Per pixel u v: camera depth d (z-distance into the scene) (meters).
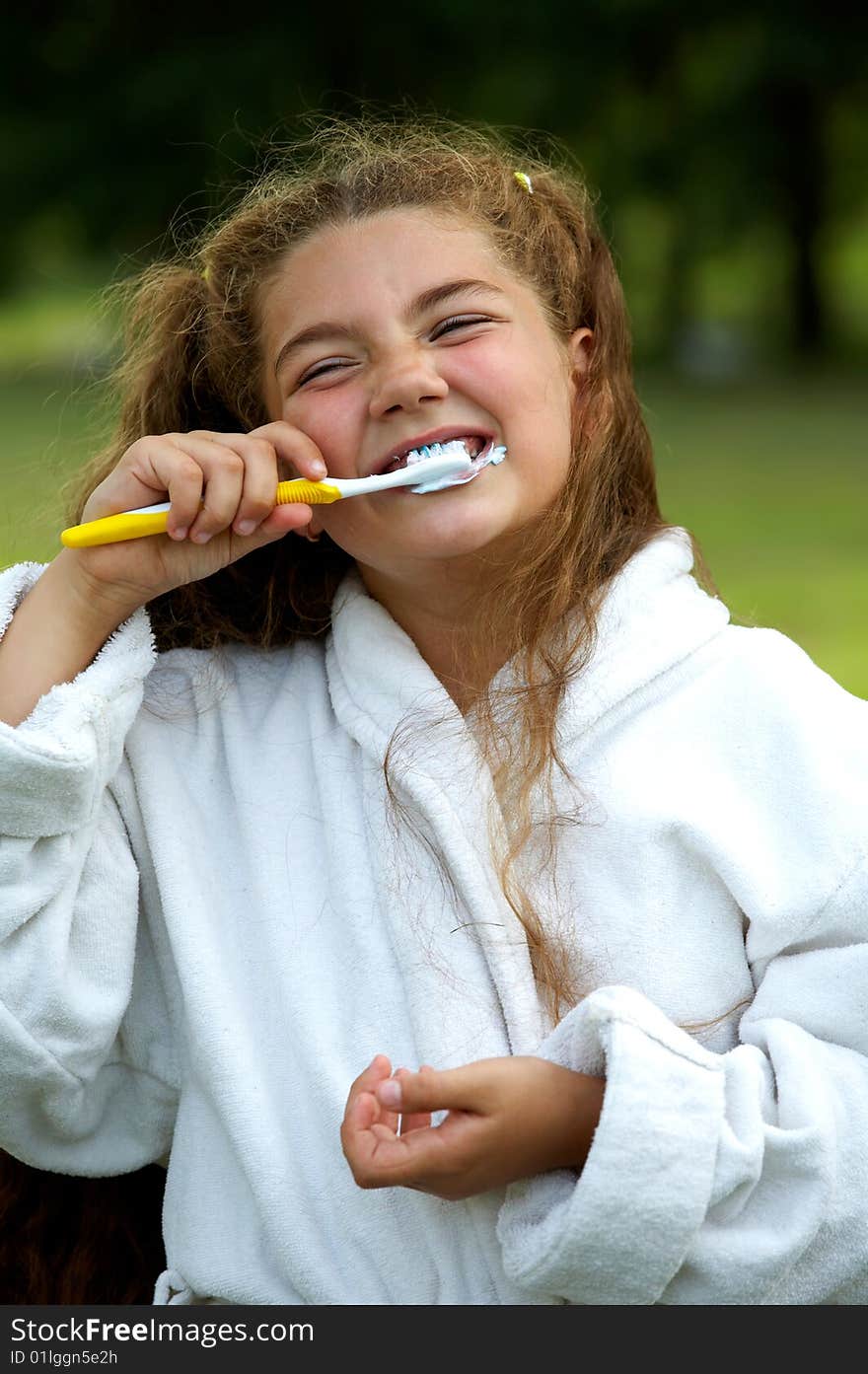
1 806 1.42
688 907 1.51
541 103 14.56
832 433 9.71
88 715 1.47
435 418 1.56
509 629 1.63
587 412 1.83
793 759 1.52
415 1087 1.31
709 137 15.20
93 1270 1.86
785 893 1.47
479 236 1.66
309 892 1.59
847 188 17.19
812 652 4.14
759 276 18.58
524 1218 1.36
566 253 1.83
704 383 13.21
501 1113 1.33
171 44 14.52
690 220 16.06
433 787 1.55
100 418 2.20
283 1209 1.48
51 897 1.47
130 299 1.99
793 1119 1.38
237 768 1.67
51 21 14.61
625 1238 1.30
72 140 14.41
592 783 1.54
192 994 1.54
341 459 1.59
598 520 1.71
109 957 1.53
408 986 1.50
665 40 14.88
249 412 1.80
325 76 14.07
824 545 5.84
